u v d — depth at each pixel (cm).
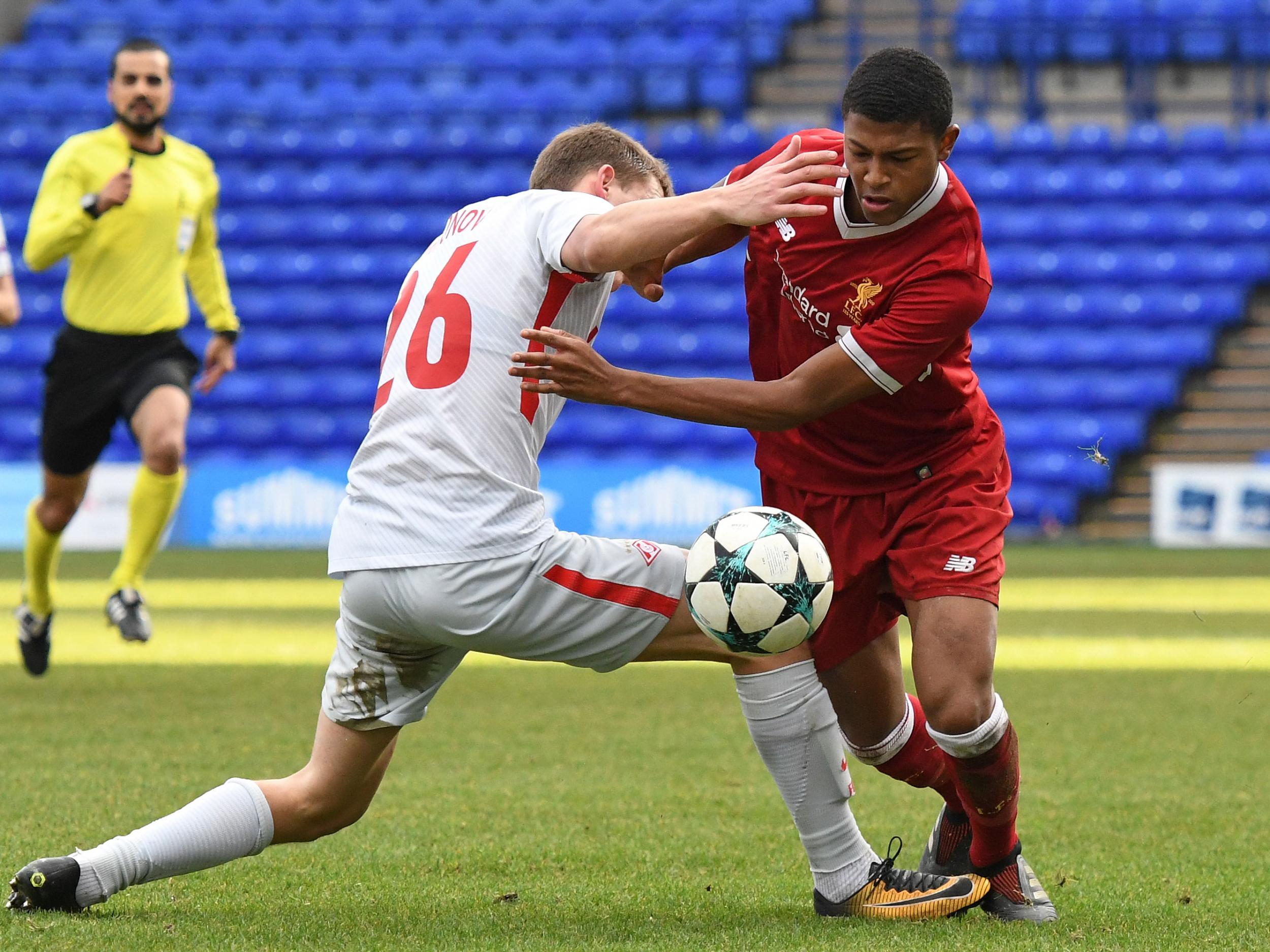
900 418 1412
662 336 7962
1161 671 3197
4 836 1608
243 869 1516
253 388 7850
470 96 9225
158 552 6712
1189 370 7812
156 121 2895
